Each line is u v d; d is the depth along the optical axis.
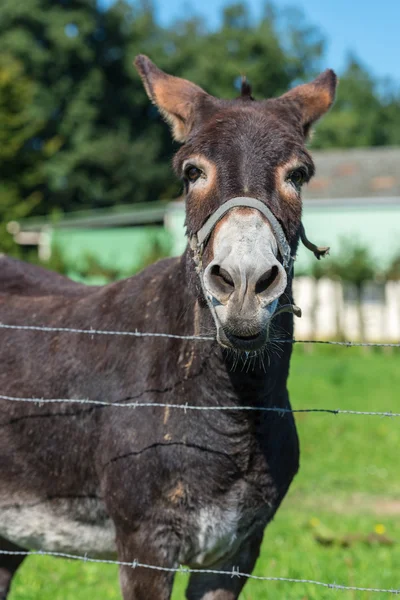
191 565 3.48
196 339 3.36
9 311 4.15
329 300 29.44
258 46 43.84
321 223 29.98
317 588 4.74
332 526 6.75
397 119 57.00
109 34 42.28
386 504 7.75
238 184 3.07
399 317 29.39
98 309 3.84
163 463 3.31
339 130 49.84
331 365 20.09
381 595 4.64
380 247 29.50
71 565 5.55
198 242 3.18
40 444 3.73
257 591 4.86
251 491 3.36
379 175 31.88
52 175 38.19
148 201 40.88
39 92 39.84
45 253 29.23
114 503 3.42
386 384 15.83
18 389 3.84
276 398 3.43
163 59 42.94
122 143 39.44
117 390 3.53
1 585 4.35
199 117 3.47
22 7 39.91
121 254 29.42
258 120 3.25
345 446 10.08
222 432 3.30
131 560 3.36
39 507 3.76
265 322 2.86
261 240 2.92
